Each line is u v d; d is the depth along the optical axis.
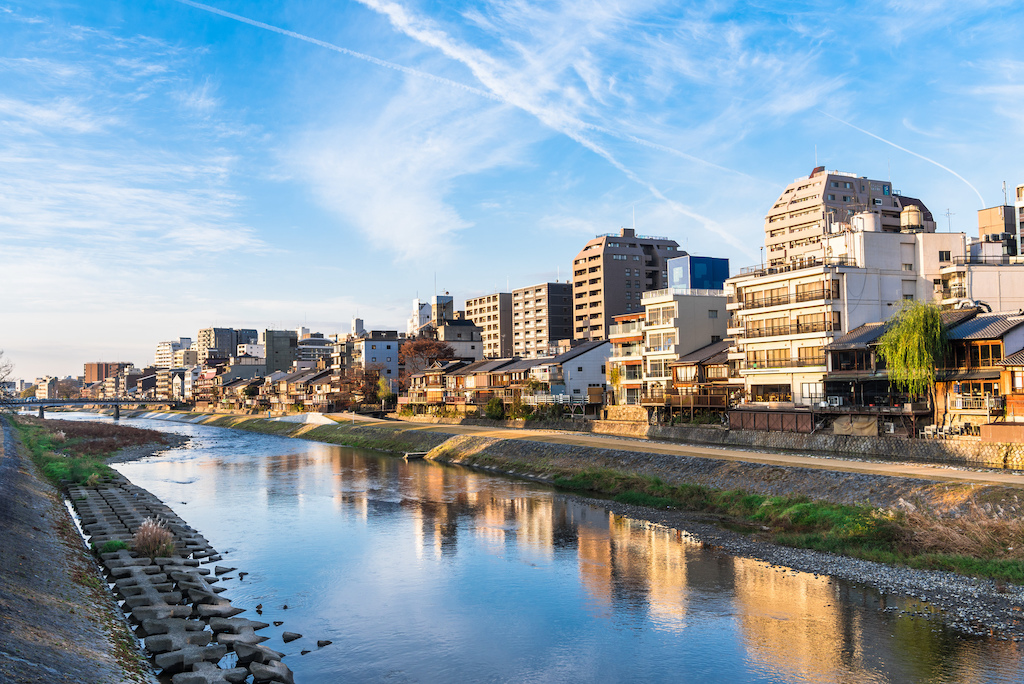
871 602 24.91
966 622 22.61
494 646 22.41
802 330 62.69
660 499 44.53
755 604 25.33
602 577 29.45
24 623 18.28
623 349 88.06
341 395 148.62
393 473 64.31
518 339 176.38
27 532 29.77
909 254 64.31
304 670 20.64
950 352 48.78
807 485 40.09
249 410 194.25
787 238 132.25
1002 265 61.47
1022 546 27.50
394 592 28.16
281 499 50.78
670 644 22.16
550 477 57.16
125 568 29.06
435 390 116.56
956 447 45.09
